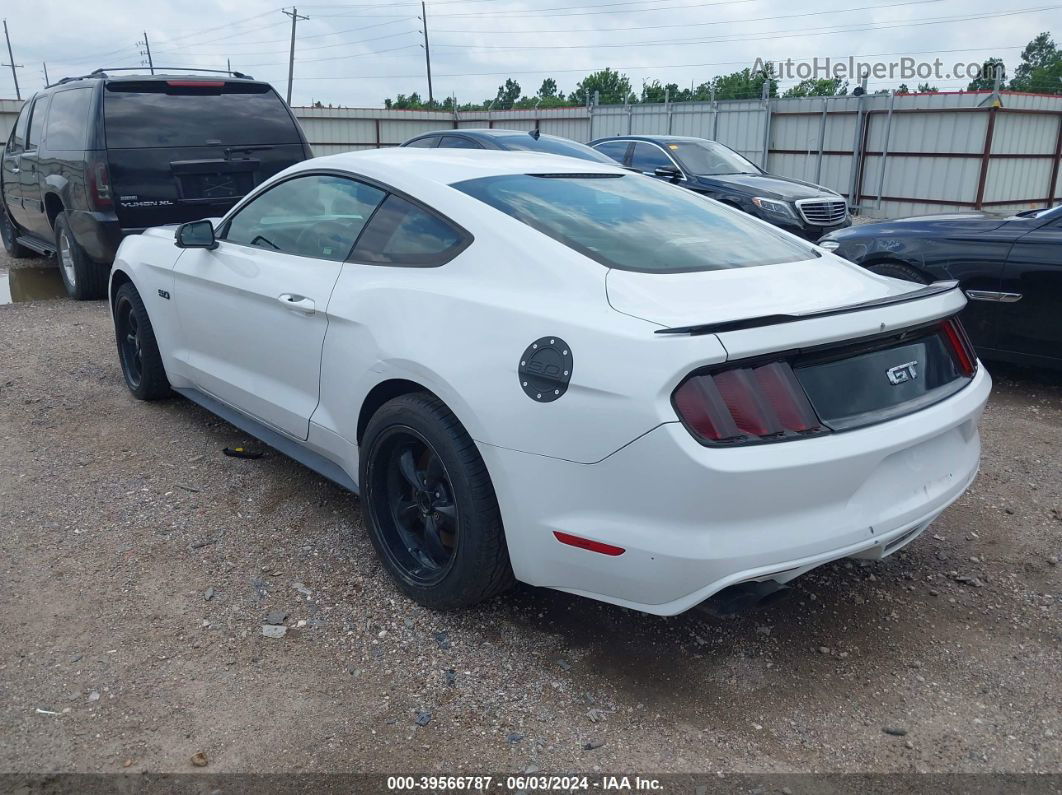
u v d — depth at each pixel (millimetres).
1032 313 5461
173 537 3566
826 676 2740
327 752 2375
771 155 22328
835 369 2518
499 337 2650
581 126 26016
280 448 3854
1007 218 5824
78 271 8102
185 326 4414
